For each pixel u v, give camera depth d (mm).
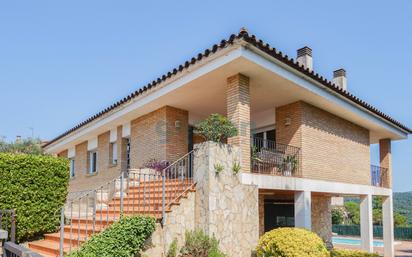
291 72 10914
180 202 9211
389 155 18859
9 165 10172
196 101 13297
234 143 10344
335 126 14672
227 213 9500
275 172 12156
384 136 18594
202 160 9547
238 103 10305
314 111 13555
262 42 9352
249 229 10016
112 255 7539
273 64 10242
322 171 13391
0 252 8531
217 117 9797
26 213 10250
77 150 21047
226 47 9430
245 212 9992
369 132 17453
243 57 9305
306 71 11039
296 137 12820
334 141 14430
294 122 12969
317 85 12008
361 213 16297
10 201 10031
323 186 13258
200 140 15219
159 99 12930
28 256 4215
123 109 14836
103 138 18172
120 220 8242
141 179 13414
